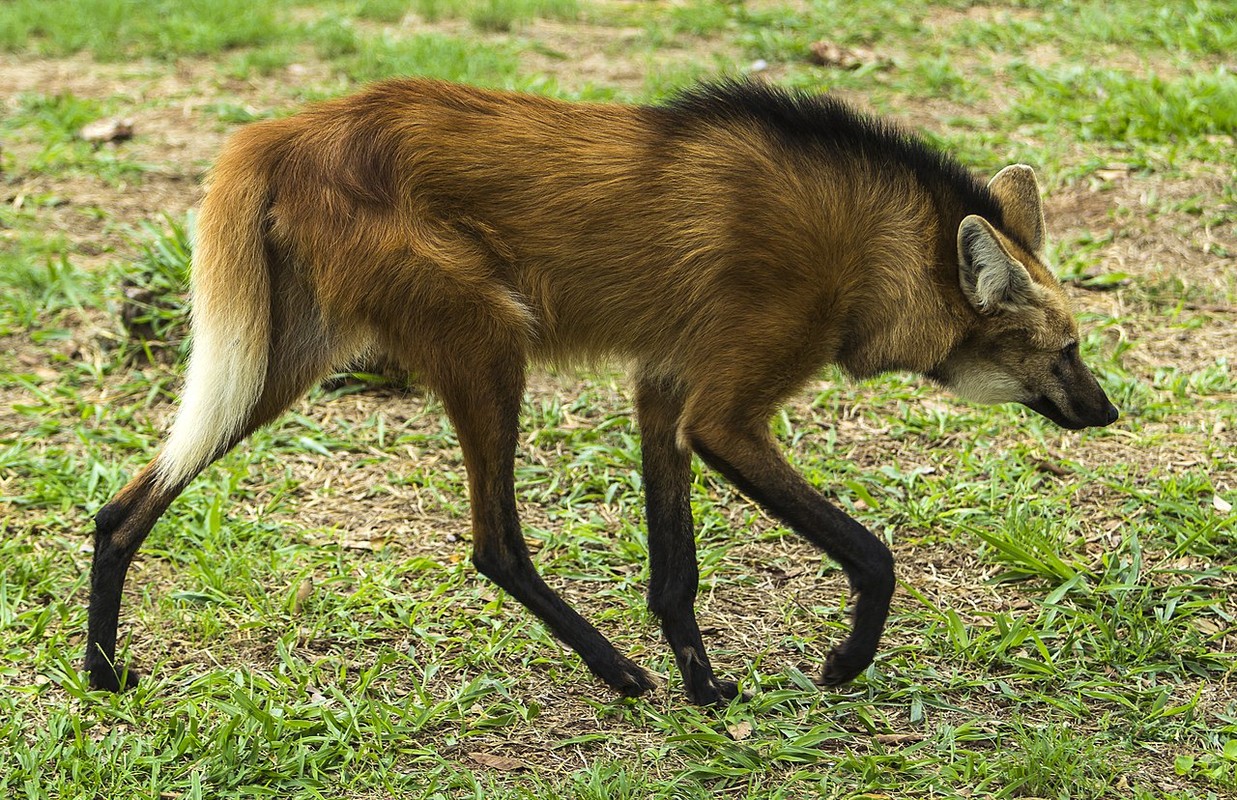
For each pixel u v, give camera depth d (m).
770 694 6.79
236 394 6.54
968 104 14.41
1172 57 15.38
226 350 6.50
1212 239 11.81
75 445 9.21
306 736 6.43
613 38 16.91
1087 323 10.63
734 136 6.62
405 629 7.46
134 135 13.97
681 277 6.57
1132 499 8.55
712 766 6.20
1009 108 14.13
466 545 8.34
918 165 6.91
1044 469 9.02
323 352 6.92
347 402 9.91
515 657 7.26
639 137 6.66
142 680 6.90
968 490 8.73
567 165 6.55
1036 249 7.47
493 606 7.58
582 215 6.54
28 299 10.79
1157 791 6.07
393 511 8.70
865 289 6.70
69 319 10.64
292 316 6.80
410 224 6.41
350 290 6.47
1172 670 7.02
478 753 6.39
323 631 7.37
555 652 7.30
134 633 7.34
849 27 16.61
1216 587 7.68
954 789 6.05
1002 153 13.09
